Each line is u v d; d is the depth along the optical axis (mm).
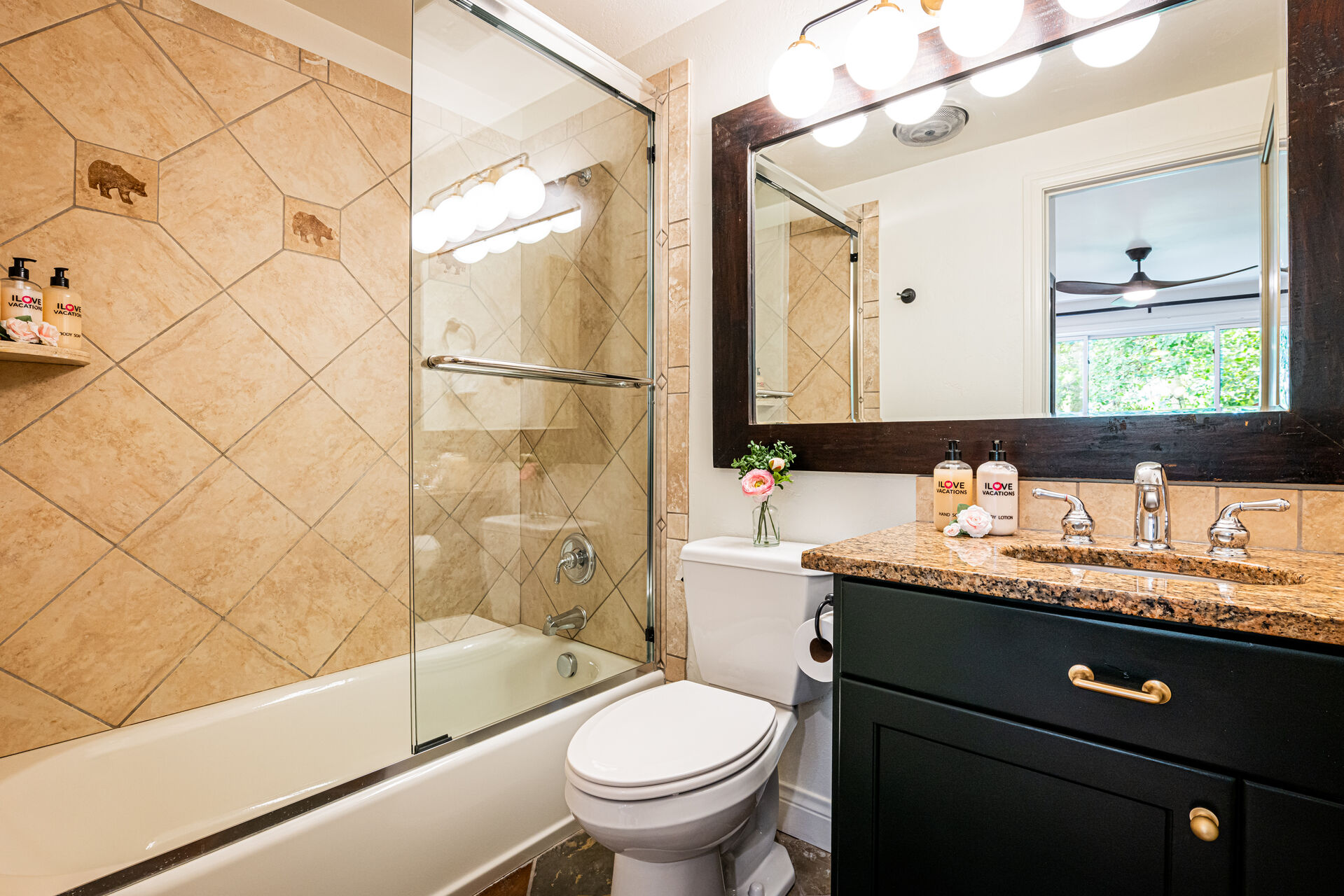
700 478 1869
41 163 1375
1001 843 850
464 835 1395
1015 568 900
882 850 958
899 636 939
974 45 1216
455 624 1493
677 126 1901
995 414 1328
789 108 1467
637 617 1954
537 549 1685
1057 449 1243
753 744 1171
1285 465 1032
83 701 1436
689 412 1895
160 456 1543
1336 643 629
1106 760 768
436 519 1467
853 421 1525
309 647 1800
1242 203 1082
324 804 1193
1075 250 1238
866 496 1523
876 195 1489
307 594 1797
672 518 1949
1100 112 1216
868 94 1494
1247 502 1048
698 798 1071
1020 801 833
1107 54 1208
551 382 1726
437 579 1462
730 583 1482
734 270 1726
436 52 1424
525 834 1523
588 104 1774
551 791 1589
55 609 1404
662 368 1971
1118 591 752
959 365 1373
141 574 1519
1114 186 1199
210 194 1614
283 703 1644
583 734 1216
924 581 909
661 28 1909
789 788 1647
